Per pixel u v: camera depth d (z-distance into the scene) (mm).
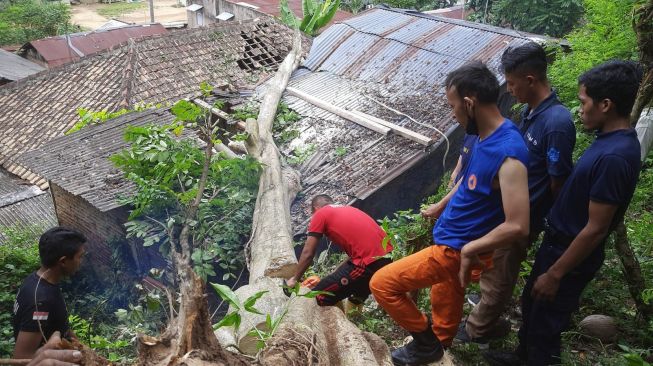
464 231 3129
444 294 3395
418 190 9703
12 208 11914
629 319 4141
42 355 2357
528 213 2887
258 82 12570
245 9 24094
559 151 3385
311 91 11195
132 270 8367
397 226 5574
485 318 3748
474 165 3059
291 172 8719
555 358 3521
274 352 2834
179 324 2451
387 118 10086
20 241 10281
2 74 20484
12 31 30047
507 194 2877
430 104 10242
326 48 12438
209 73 13945
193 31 14891
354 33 12586
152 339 2424
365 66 11633
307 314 3676
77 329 5594
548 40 10562
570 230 3264
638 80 3014
